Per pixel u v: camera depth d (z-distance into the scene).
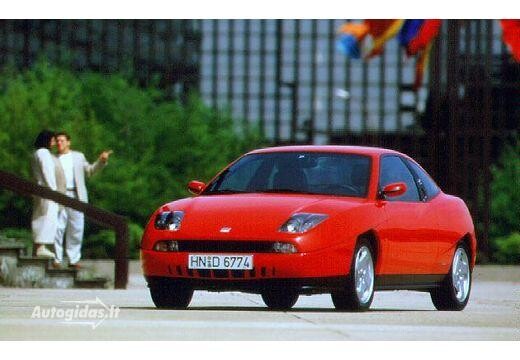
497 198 151.25
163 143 130.12
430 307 34.16
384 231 29.83
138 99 129.12
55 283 50.00
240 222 28.42
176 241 28.62
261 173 30.83
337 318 26.28
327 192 30.03
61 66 133.00
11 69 128.25
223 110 142.50
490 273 69.81
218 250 28.28
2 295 36.78
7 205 85.94
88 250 92.75
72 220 51.72
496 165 168.50
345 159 30.89
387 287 30.38
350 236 28.62
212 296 38.47
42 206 50.62
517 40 116.38
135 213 116.00
